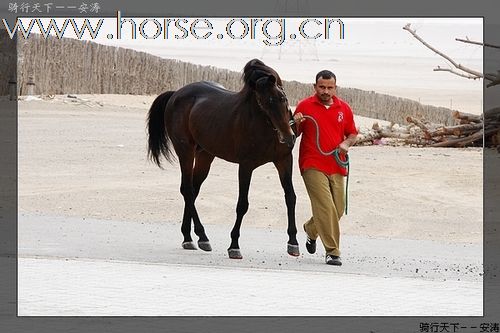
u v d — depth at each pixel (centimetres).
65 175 2309
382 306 979
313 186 1295
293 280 1148
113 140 2939
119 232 1592
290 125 1295
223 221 1791
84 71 4556
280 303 991
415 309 964
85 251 1361
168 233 1602
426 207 1928
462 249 1478
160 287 1080
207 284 1106
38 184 2170
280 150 1341
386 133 2989
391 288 1095
